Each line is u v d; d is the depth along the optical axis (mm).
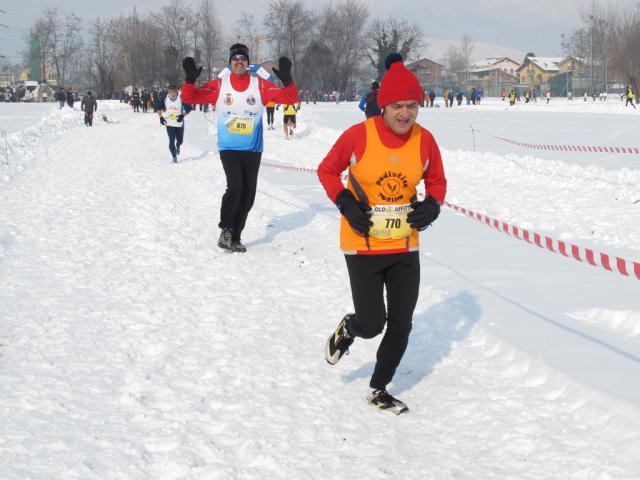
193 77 8000
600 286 6500
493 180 13789
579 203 10914
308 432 3861
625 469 3334
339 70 96188
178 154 19266
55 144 25188
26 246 8234
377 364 4195
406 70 3891
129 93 82250
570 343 4949
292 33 92438
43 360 4789
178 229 9273
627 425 3660
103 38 97500
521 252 7895
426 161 4055
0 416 3928
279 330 5500
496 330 5234
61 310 5871
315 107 59000
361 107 16219
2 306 5926
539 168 15070
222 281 6863
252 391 4387
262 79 8102
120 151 21672
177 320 5695
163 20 92000
